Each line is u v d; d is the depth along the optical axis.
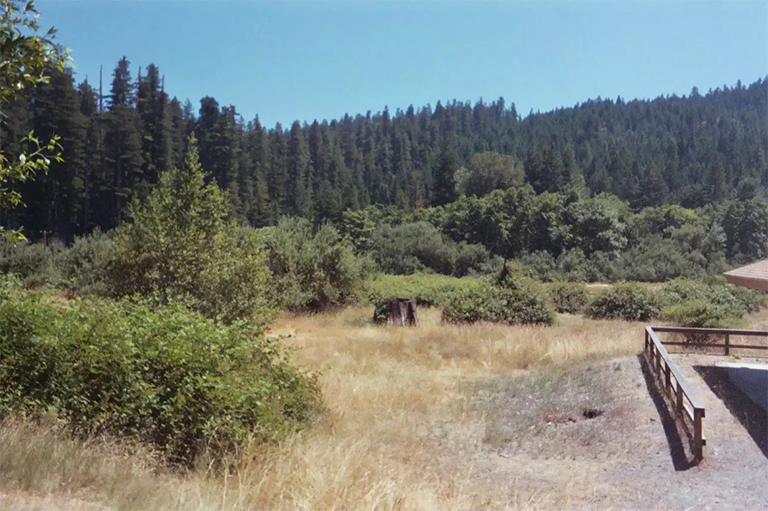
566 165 113.31
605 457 8.30
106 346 6.33
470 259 68.69
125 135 63.25
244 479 5.93
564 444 9.01
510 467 8.03
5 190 6.18
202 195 14.29
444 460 8.18
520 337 17.41
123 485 4.99
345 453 7.03
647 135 173.88
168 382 6.55
